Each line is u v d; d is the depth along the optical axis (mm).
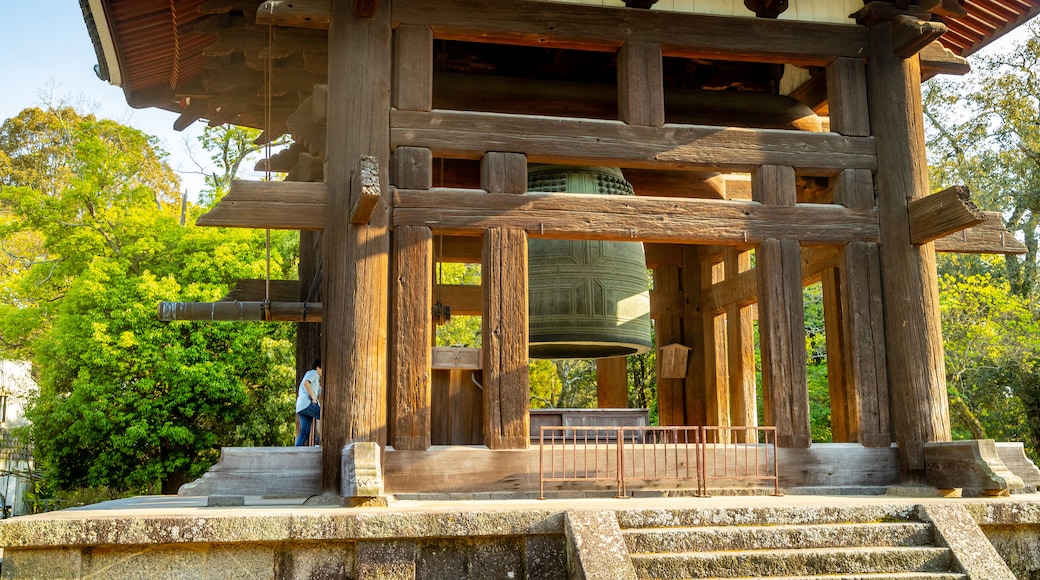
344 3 9055
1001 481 8281
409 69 9102
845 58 10172
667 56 11141
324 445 8203
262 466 8102
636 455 8820
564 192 9539
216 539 6156
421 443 8414
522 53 11992
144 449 22297
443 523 6383
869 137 10055
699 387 13539
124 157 26203
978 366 21438
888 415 9516
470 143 9078
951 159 26906
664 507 6863
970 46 11875
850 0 10422
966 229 10258
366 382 8312
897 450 9414
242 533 6188
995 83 25766
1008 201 25984
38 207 24953
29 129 41719
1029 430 21406
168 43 11133
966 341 21156
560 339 9398
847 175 9891
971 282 21484
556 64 11695
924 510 7117
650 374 23094
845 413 10477
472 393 9594
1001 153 25750
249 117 13508
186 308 11266
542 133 9250
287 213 8625
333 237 8609
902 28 9875
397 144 8930
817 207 9742
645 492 8945
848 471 9266
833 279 10797
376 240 8617
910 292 9633
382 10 9117
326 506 7594
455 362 9477
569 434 9719
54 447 22438
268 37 10555
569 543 6359
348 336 8383
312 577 6344
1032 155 24562
